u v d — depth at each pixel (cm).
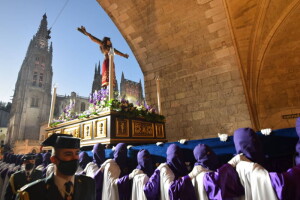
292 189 140
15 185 255
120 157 307
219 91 777
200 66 833
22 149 4888
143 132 500
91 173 314
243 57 802
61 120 591
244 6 679
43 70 7044
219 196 175
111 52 499
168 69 919
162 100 909
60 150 147
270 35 762
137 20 891
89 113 496
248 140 196
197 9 761
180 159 244
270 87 884
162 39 890
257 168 166
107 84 572
